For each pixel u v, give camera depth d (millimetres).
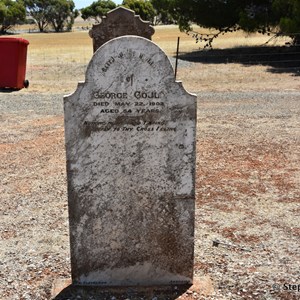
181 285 2234
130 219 2174
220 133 5688
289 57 14797
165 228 2186
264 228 2961
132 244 2201
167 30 37562
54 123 6348
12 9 50312
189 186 2143
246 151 4844
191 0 16000
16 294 2197
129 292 2176
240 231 2916
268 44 18531
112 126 2080
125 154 2109
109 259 2211
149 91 2053
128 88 2047
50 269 2439
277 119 6473
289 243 2738
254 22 14906
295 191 3641
